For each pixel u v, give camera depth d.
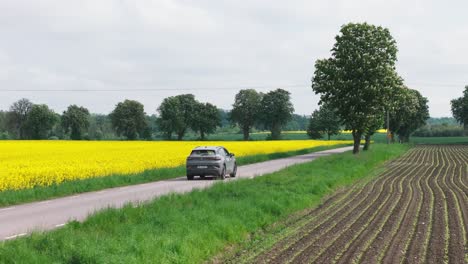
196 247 10.56
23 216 15.21
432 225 14.30
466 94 154.00
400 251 10.84
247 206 15.31
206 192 17.97
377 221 14.94
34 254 8.59
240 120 171.25
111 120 159.12
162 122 154.62
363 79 56.88
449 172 37.00
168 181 27.45
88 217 12.41
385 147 71.81
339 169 31.30
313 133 135.50
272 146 72.69
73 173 25.47
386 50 58.44
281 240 12.12
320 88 59.41
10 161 34.59
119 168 29.58
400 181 29.12
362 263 9.74
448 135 189.38
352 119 56.09
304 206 17.95
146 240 10.00
